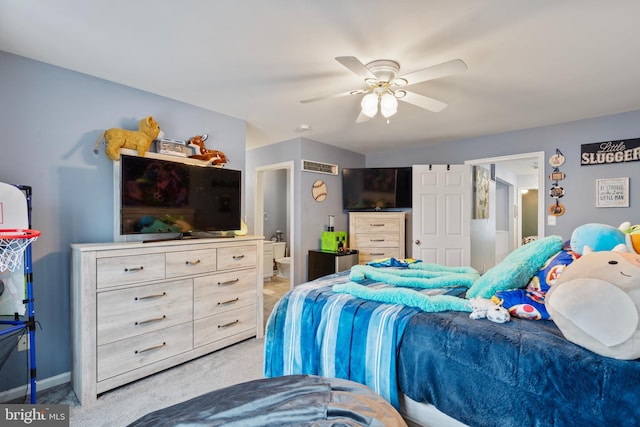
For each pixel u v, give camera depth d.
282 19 1.65
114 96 2.44
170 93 2.66
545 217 3.58
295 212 4.26
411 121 3.46
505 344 1.14
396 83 2.10
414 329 1.35
